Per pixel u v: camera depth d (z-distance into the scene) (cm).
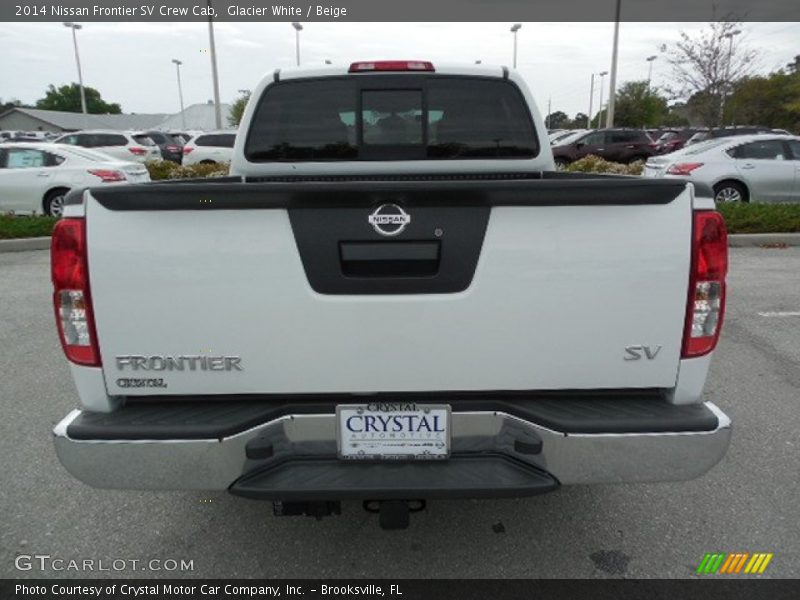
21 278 744
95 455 192
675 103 2312
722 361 447
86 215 185
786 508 273
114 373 196
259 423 195
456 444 201
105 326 192
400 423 198
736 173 1016
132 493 291
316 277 189
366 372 195
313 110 344
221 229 185
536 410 195
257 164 349
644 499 282
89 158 1087
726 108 2286
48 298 648
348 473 196
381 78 339
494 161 350
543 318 192
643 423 190
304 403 200
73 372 197
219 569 241
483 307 191
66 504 281
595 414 194
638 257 188
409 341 193
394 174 351
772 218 918
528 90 344
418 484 191
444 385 197
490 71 340
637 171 1244
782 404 375
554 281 189
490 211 186
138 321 191
